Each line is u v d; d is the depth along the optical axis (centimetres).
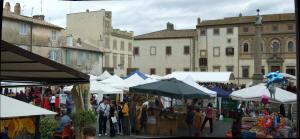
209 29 6091
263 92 1209
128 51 6084
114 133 1305
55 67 443
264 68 5656
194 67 6131
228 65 5944
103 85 1933
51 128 961
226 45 5981
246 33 5862
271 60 5600
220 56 6012
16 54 396
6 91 1653
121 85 2000
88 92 1353
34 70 465
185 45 6194
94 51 4769
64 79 524
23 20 3478
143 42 6375
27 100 1781
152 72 6322
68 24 5272
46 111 453
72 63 4288
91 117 1173
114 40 5631
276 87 1144
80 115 1144
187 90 1122
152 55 6331
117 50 5734
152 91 1186
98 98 1880
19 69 464
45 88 2042
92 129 646
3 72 491
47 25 3812
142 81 2045
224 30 5991
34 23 3644
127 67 6047
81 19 5244
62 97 1689
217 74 3334
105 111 1341
